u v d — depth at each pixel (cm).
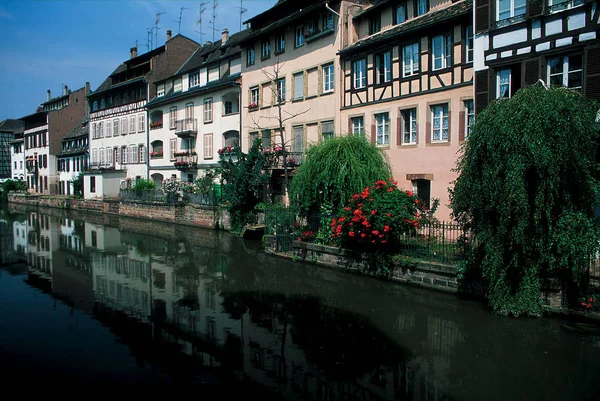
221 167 2458
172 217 3066
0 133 7425
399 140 1834
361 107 2006
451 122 1625
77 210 4375
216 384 706
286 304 1135
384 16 1981
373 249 1365
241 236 2325
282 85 2520
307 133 2345
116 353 832
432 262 1182
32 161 6072
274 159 2353
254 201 2394
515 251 914
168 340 898
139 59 4209
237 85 2853
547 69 1252
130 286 1363
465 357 794
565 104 840
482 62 1398
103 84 4750
